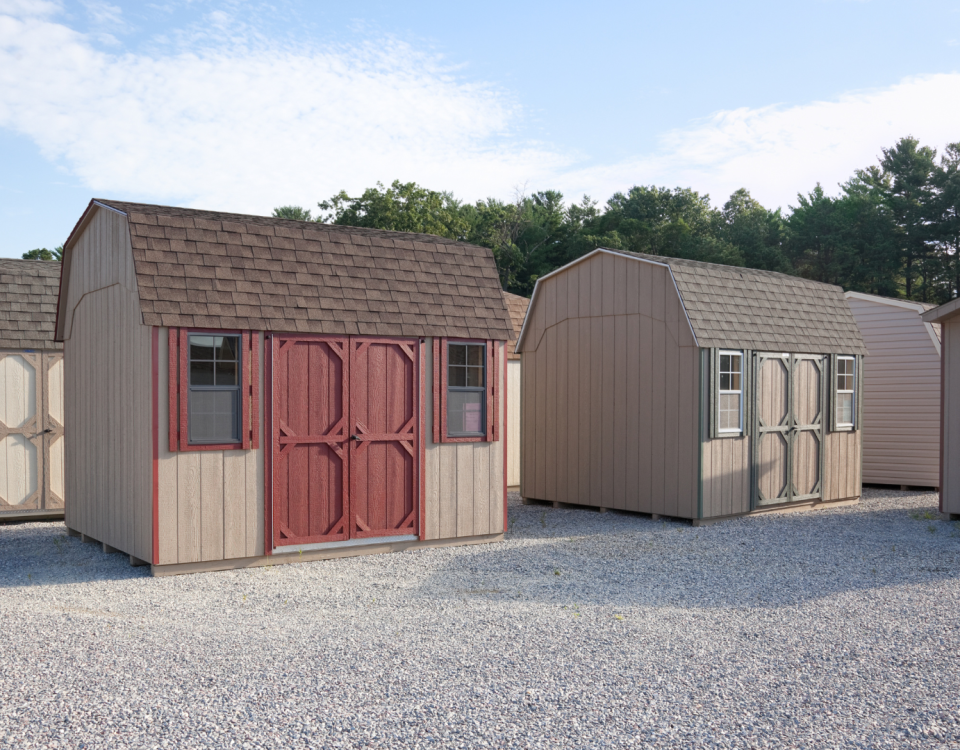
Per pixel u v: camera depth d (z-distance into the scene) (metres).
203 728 4.60
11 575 8.73
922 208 54.97
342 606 7.39
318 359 9.54
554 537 11.20
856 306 17.64
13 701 4.98
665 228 56.16
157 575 8.62
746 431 12.88
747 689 5.26
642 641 6.30
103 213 9.88
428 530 10.34
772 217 68.00
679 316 12.38
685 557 9.76
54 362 12.96
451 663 5.73
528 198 67.44
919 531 11.69
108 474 9.84
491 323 10.80
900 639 6.40
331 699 5.04
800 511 13.77
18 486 12.72
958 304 12.13
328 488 9.62
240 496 9.04
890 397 17.17
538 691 5.20
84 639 6.30
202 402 8.82
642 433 12.90
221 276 9.09
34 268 13.49
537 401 14.61
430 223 49.00
